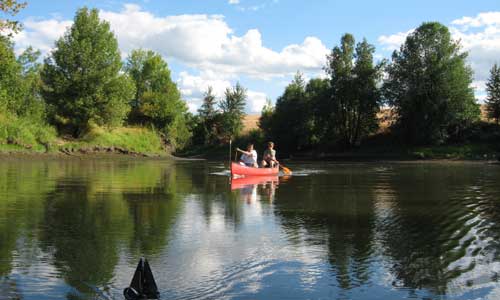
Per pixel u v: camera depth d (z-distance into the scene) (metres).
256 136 65.25
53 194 11.53
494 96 48.12
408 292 4.32
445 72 45.69
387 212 9.00
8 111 36.12
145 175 19.30
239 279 4.68
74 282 4.52
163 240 6.36
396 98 49.31
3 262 5.17
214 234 6.80
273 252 5.75
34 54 43.22
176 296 4.18
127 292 4.14
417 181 17.12
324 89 55.06
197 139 68.62
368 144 54.12
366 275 4.83
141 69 60.19
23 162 28.30
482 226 7.49
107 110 41.47
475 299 4.14
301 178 18.73
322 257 5.53
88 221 7.70
